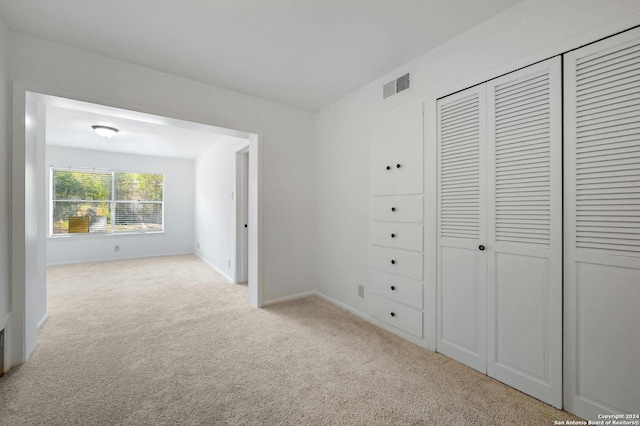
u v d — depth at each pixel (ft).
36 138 7.11
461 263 6.34
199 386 5.48
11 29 6.07
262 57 7.28
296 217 10.96
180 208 21.54
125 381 5.59
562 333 4.85
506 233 5.58
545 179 5.05
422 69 7.15
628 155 4.22
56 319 8.70
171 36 6.40
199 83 8.66
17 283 6.09
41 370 5.91
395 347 7.11
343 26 6.03
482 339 5.96
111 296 11.16
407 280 7.49
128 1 5.27
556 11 4.87
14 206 6.04
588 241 4.58
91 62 7.00
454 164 6.48
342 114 9.90
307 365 6.26
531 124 5.21
